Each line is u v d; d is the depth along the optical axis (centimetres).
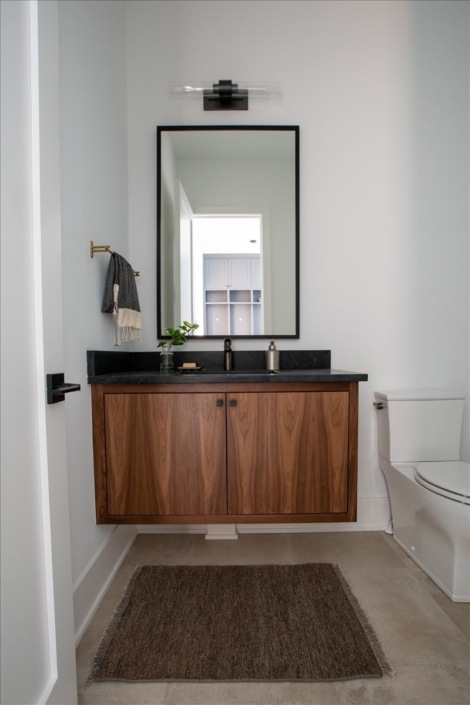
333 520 138
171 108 186
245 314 189
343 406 138
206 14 185
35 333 78
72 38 122
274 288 188
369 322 187
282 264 188
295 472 137
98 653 106
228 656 105
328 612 121
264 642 109
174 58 185
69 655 85
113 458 136
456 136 185
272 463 137
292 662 103
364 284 187
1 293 67
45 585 79
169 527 181
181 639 110
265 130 186
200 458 136
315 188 186
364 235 186
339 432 138
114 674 99
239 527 180
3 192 67
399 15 185
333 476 138
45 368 79
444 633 114
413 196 186
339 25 184
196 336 189
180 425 136
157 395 136
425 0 184
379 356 187
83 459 126
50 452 80
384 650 107
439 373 187
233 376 134
